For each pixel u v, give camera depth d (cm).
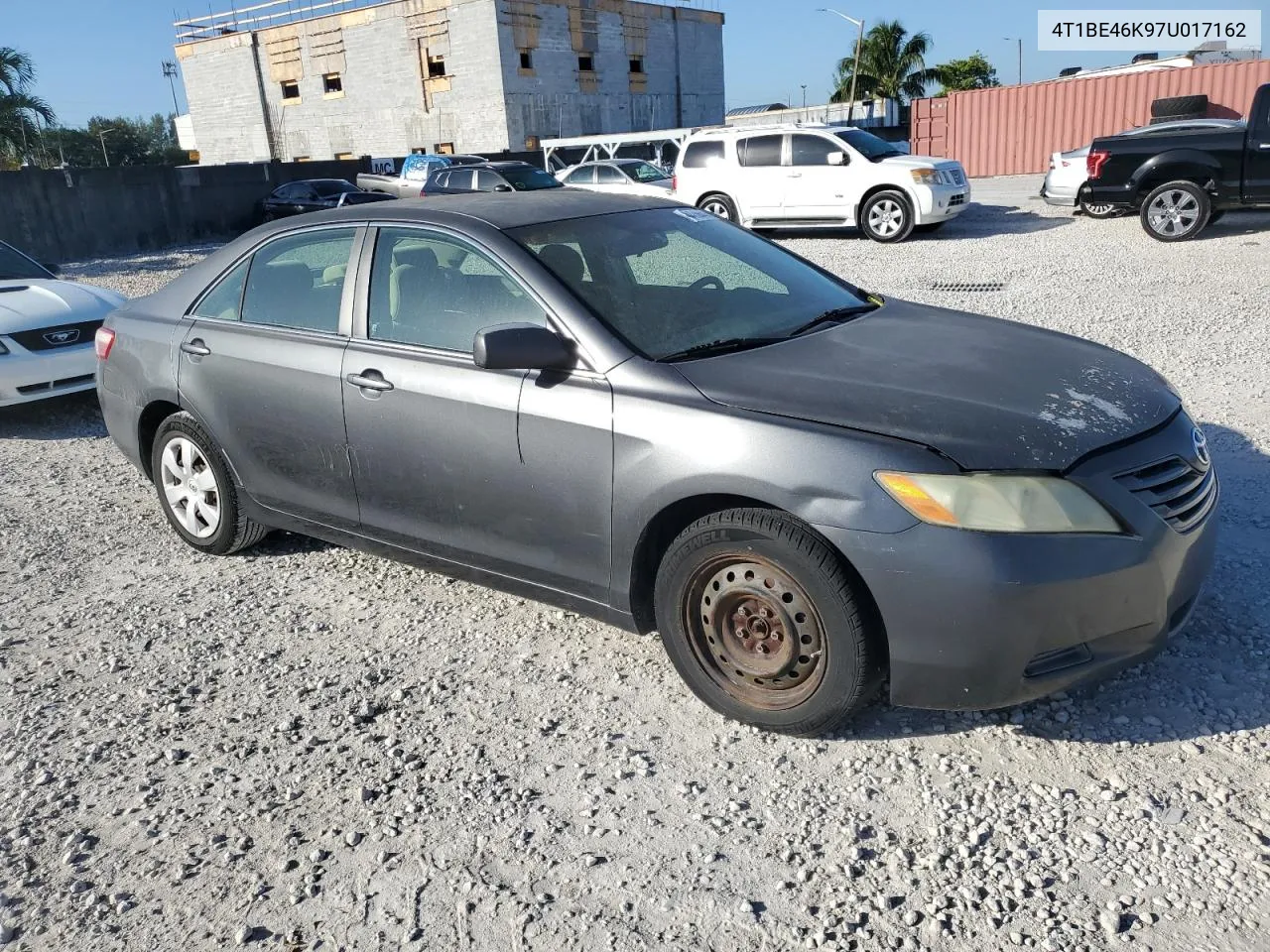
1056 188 1631
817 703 298
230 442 438
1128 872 250
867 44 4925
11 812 299
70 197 2297
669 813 284
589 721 330
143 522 538
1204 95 2178
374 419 378
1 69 3053
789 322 368
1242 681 324
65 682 372
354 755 318
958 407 294
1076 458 277
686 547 311
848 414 292
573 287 346
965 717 317
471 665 369
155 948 245
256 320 430
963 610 271
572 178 1992
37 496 589
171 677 372
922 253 1423
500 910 251
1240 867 248
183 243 2547
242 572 464
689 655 324
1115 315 900
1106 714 313
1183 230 1330
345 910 254
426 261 377
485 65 3838
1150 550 279
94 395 832
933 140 2831
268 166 2714
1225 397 626
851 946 234
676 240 404
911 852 262
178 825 289
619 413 317
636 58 4403
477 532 364
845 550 279
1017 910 240
